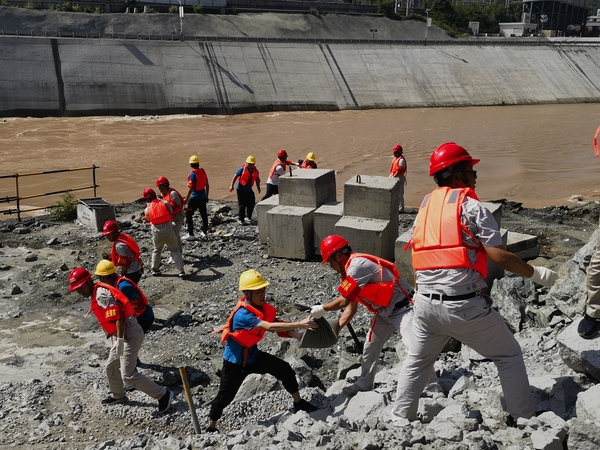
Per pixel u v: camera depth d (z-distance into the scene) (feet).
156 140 143.64
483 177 103.30
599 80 251.60
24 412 22.71
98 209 49.62
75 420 22.30
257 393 22.59
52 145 134.92
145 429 21.84
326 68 218.18
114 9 247.91
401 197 57.88
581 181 98.12
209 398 24.58
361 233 38.27
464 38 306.76
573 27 417.49
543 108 218.18
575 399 15.25
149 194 39.50
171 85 190.19
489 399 15.66
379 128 167.02
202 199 46.52
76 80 179.83
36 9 222.48
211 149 132.98
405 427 14.65
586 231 49.73
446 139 147.95
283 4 283.79
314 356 27.76
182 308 34.68
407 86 221.46
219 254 43.91
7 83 171.63
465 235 13.34
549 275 13.11
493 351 13.94
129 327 22.61
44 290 37.40
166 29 230.48
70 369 27.63
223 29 243.19
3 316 33.94
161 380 26.13
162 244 39.14
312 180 42.37
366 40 239.50
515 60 250.37
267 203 45.03
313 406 19.94
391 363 25.39
